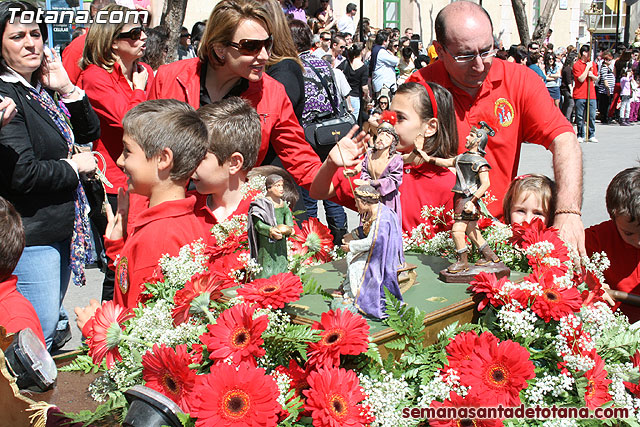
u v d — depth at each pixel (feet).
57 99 10.50
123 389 4.97
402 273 5.44
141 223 6.79
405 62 42.63
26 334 5.25
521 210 8.08
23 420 4.76
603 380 4.90
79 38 15.06
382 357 4.78
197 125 6.99
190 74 9.73
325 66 16.40
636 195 7.73
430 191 7.88
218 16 8.96
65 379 5.46
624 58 54.60
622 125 54.03
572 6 86.53
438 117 7.85
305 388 4.66
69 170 9.57
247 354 4.58
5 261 6.70
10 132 9.02
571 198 8.14
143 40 13.07
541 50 53.98
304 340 4.67
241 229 6.70
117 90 12.71
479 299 5.35
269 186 5.58
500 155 9.45
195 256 6.19
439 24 8.93
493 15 75.87
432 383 4.66
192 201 7.04
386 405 4.47
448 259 6.33
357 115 32.73
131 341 5.17
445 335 5.00
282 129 10.00
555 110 9.44
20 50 9.14
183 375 4.49
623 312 7.84
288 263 5.82
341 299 5.12
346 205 7.87
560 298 5.15
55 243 9.82
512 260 6.38
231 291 5.58
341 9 60.03
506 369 4.65
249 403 4.24
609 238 8.57
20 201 9.37
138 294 6.66
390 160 5.77
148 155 6.76
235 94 9.66
